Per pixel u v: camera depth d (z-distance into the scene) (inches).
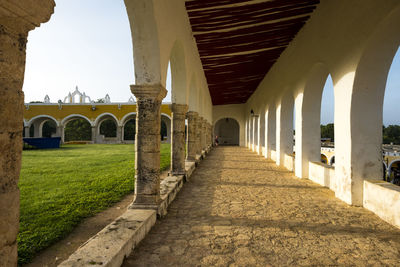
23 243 110.3
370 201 155.0
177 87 238.5
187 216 145.6
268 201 177.3
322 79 244.7
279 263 93.4
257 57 362.0
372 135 164.1
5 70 48.2
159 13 136.3
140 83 141.9
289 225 131.3
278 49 331.9
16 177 51.2
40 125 1133.1
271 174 292.0
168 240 112.7
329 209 158.2
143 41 137.3
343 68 172.9
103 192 209.8
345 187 173.2
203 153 470.0
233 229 125.7
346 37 168.7
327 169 220.2
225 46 313.4
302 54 257.4
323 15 205.3
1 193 47.9
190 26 251.4
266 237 116.3
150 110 142.3
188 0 207.6
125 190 215.3
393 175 812.6
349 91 165.6
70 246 111.5
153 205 139.0
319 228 127.3
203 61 370.6
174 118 241.4
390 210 134.3
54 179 271.0
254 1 210.7
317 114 260.4
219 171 313.9
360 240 113.5
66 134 1535.4
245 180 254.8
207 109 561.0
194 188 218.4
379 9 133.3
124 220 117.2
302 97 258.1
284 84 331.3
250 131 726.5
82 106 1102.4
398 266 91.9
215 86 552.7
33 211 157.2
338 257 98.1
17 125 51.3
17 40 50.9
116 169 346.9
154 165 141.3
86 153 620.1
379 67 155.2
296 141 278.4
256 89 592.1
